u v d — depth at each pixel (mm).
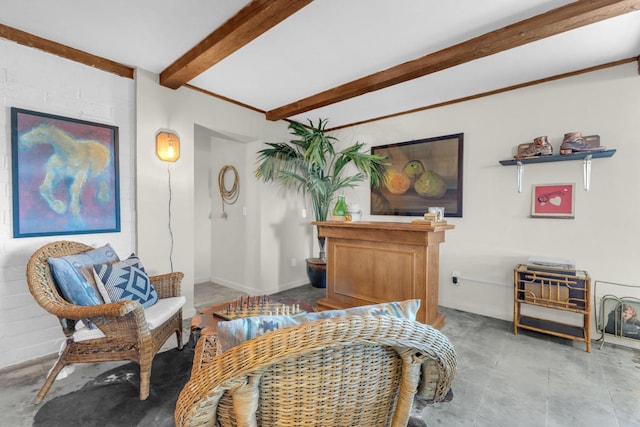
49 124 2219
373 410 842
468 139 3264
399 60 2531
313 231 4691
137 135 2664
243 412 667
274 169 4000
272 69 2697
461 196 3299
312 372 709
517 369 2133
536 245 2887
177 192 2957
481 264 3197
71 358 1766
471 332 2752
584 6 1771
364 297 2898
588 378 2021
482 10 1873
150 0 1790
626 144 2465
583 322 2617
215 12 1908
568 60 2471
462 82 2902
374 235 2770
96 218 2455
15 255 2092
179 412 681
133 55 2453
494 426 1583
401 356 765
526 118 2910
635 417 1646
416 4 1817
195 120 3102
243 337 771
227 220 4355
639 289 2438
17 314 2109
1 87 2029
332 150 3904
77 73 2365
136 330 1730
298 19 1965
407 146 3713
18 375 1968
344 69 2697
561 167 2754
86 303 1769
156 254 2805
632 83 2428
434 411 1697
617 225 2514
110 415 1604
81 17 1950
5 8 1850
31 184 2143
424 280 2529
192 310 3109
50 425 1524
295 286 4387
